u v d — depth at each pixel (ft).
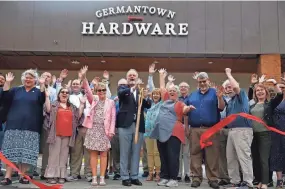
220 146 17.89
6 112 17.35
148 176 19.33
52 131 16.92
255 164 17.04
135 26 38.70
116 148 19.13
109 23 38.81
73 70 47.42
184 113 16.79
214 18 38.58
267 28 38.32
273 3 38.47
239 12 38.58
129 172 17.24
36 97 16.57
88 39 38.73
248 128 15.87
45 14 39.04
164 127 16.47
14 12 39.06
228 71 16.70
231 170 16.38
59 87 20.08
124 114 16.84
